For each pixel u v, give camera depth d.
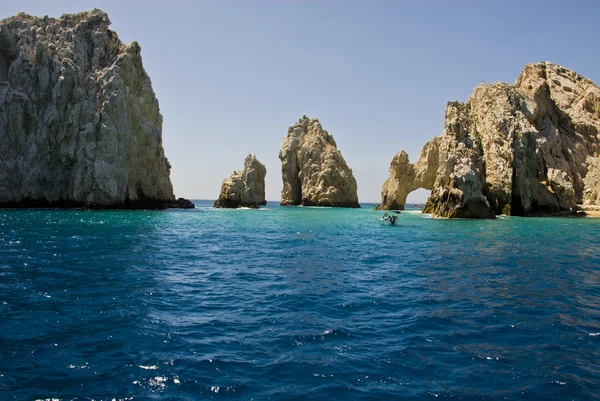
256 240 33.47
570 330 11.07
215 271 19.44
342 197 120.44
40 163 66.56
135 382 7.69
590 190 74.56
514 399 7.29
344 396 7.31
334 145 132.75
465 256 24.86
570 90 86.94
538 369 8.57
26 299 13.35
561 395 7.47
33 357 8.73
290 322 11.52
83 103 67.50
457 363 8.81
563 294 15.17
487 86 76.69
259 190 133.00
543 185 66.94
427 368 8.54
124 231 36.38
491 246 29.69
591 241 32.56
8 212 56.75
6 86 67.75
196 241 31.72
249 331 10.70
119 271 18.52
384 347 9.68
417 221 54.59
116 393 7.25
